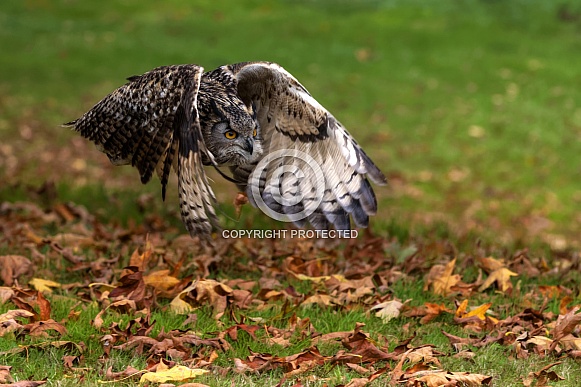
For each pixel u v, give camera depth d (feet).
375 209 32.07
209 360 28.43
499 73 116.47
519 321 33.09
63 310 32.19
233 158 30.32
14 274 36.47
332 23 136.26
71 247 41.55
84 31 129.08
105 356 28.58
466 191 77.97
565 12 141.79
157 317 31.55
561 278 40.60
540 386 27.14
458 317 33.40
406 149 89.15
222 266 39.65
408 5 143.95
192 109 26.63
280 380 26.89
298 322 31.94
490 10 142.51
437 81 112.88
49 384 26.03
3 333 29.43
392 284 37.88
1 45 119.85
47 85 104.37
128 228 46.75
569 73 117.70
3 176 64.49
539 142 92.68
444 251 45.06
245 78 31.14
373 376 27.09
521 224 69.51
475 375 27.27
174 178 64.28
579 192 79.71
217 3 145.38
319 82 110.01
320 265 39.73
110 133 30.14
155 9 142.51
